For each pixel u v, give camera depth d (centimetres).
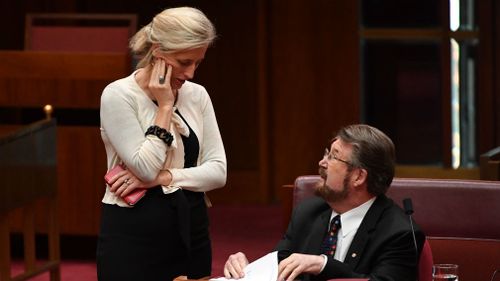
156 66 1463
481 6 3322
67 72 2605
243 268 1320
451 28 3359
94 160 2630
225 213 3412
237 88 3559
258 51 3494
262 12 3456
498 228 1552
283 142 3512
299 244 1420
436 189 1574
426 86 3419
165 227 1491
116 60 2584
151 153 1455
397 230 1326
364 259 1332
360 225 1349
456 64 3369
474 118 3375
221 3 3538
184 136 1505
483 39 3328
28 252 2164
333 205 1366
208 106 1554
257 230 3152
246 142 3575
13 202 2059
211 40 1459
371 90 3456
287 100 3494
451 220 1564
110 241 1497
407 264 1323
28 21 2856
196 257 1536
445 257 1558
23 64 2620
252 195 3559
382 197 1372
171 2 3525
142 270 1492
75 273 2572
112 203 1501
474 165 3388
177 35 1430
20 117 2942
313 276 1345
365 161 1324
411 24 3409
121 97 1479
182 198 1490
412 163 3444
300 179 1611
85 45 2823
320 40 3450
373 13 3425
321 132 3481
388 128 3453
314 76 3466
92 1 3525
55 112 2859
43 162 2206
